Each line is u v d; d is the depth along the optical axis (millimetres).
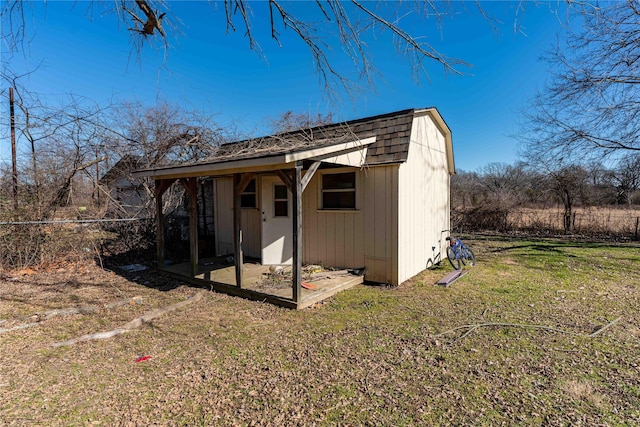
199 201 9797
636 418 2273
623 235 12305
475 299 5070
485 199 15914
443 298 5137
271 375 2926
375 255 6082
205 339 3730
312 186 6867
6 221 6727
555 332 3762
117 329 3963
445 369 2986
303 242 7070
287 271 6473
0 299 5223
